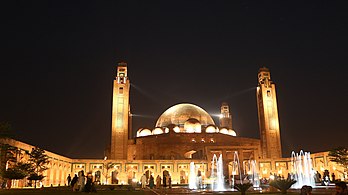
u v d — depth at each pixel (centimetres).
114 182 7969
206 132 9712
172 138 9344
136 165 8081
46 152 6366
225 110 12362
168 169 8106
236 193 3212
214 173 7975
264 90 9944
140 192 3678
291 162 8225
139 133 10419
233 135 10550
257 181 6850
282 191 2927
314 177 6931
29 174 5028
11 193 3117
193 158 9262
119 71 9762
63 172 7400
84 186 3441
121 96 9444
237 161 8375
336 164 6875
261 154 9550
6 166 4906
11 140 5088
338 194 1352
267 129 9569
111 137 9031
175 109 10900
